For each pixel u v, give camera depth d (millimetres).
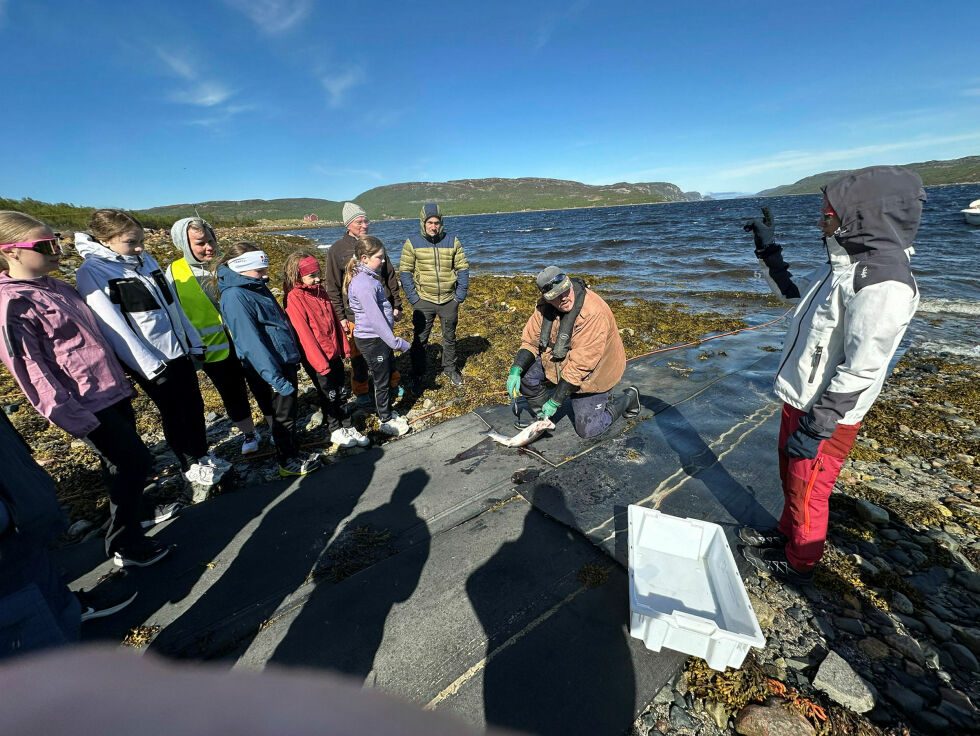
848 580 2506
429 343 6891
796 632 2217
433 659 2018
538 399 4137
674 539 2537
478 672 1961
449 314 4840
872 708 1864
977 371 5496
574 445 3738
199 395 3270
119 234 2623
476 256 22484
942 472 3527
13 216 1988
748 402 4473
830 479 2174
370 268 3574
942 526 2945
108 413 2289
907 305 1745
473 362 5938
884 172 1792
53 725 478
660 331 7250
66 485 3381
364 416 4449
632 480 3260
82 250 2602
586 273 14281
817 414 1971
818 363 2066
